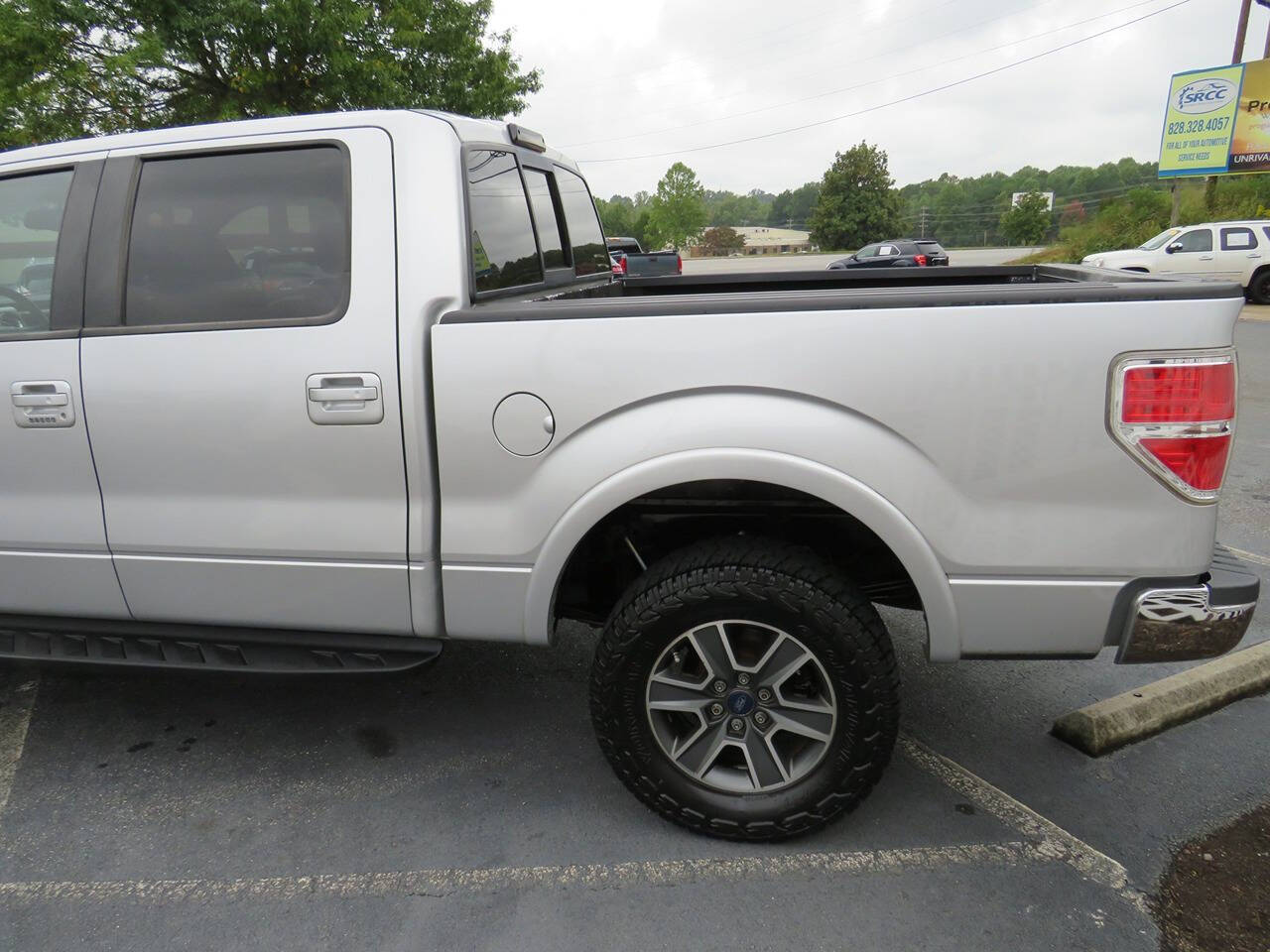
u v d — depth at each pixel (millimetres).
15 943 2086
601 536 2582
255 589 2480
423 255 2275
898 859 2322
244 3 12516
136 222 2463
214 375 2348
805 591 2125
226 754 2891
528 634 2342
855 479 2059
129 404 2412
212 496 2432
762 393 2082
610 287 3693
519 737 2967
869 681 2152
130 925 2141
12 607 2691
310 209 2354
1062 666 3385
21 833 2498
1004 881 2238
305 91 14250
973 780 2672
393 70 14273
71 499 2535
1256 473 5949
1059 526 2035
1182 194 29766
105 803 2631
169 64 13445
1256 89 22859
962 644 2150
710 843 2404
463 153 2416
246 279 2385
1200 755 2783
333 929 2117
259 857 2383
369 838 2453
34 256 2545
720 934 2076
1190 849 2346
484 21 16375
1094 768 2734
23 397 2480
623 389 2129
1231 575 2119
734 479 2102
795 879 2258
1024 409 1988
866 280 3621
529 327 2160
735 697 2277
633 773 2352
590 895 2213
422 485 2311
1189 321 1919
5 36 11750
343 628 2473
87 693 3295
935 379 2008
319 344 2291
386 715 3123
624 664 2252
